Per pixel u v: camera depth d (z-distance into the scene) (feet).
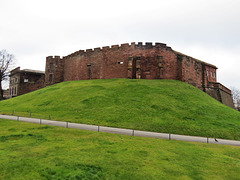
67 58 172.76
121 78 133.08
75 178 21.86
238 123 66.49
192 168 26.94
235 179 24.11
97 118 66.44
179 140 45.32
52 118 68.54
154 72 126.62
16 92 195.52
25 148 32.07
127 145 36.68
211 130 57.06
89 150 32.30
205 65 158.10
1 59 193.67
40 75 208.44
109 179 22.26
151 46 129.49
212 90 148.25
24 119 67.51
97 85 116.57
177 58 130.31
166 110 74.18
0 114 80.74
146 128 57.41
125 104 80.12
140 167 26.17
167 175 24.12
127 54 134.41
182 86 111.34
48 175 22.29
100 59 145.59
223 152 36.52
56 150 31.58
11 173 22.40
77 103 85.10
